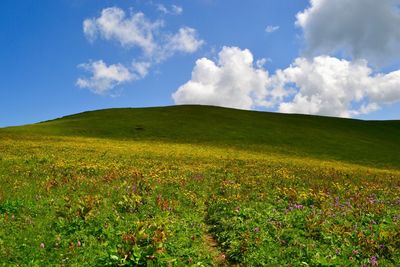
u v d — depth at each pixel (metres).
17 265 10.62
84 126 82.19
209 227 17.00
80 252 11.82
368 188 30.69
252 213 18.02
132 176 28.09
